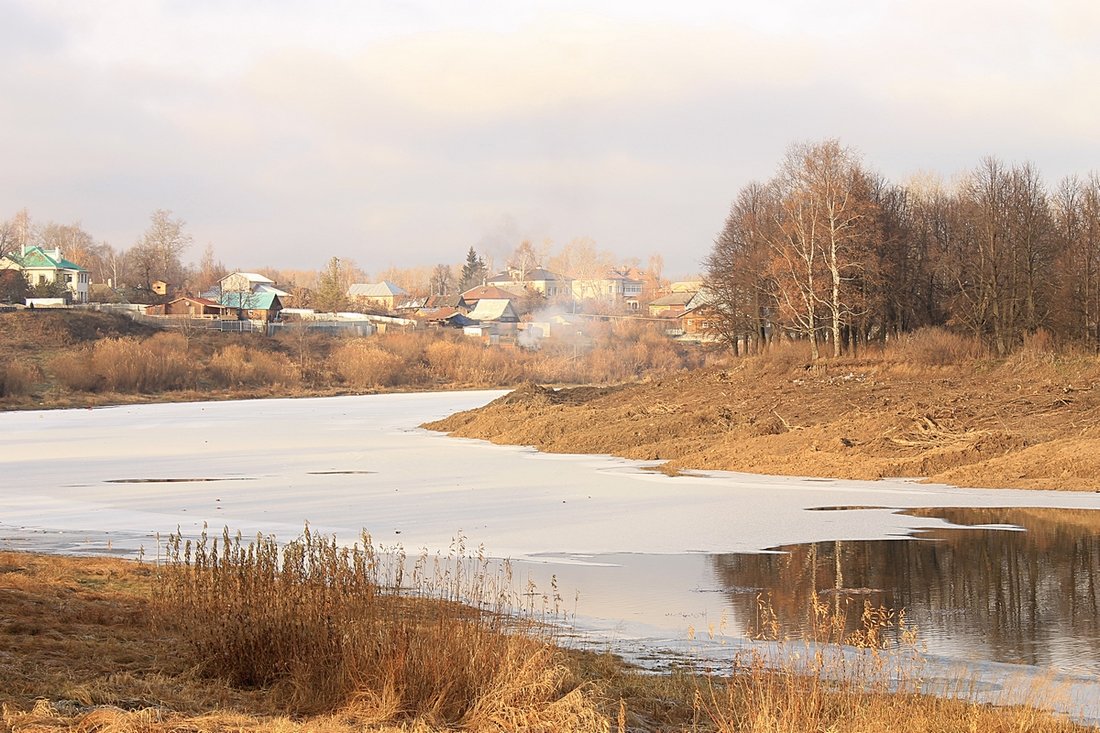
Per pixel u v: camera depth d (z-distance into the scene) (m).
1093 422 44.69
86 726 10.46
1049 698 14.64
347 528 32.41
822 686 12.43
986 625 19.66
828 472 44.16
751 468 46.94
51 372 118.56
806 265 78.62
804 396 61.00
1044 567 25.11
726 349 108.88
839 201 77.38
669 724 12.66
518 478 45.78
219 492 41.97
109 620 17.36
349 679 12.37
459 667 12.41
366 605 13.41
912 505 35.41
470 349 151.75
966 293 82.25
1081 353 64.50
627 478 45.19
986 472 40.53
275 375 134.75
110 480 46.59
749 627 19.67
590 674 15.05
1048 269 81.31
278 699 12.37
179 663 13.91
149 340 134.38
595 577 24.62
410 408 105.19
